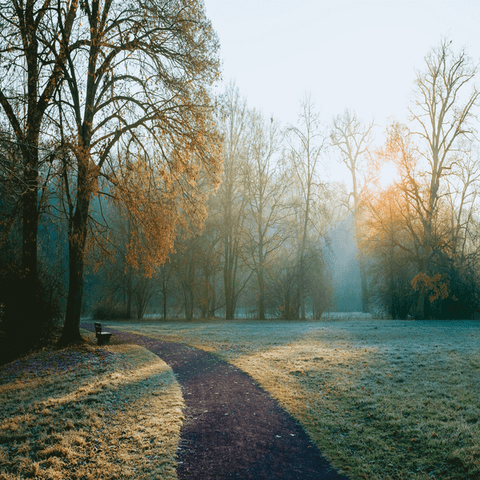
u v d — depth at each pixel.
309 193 37.25
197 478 5.18
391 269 33.22
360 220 35.59
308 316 40.81
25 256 15.88
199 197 17.33
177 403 8.23
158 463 5.59
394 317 33.66
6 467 5.73
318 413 7.61
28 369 12.19
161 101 15.45
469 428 6.26
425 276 30.44
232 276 41.94
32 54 13.48
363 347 14.64
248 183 35.34
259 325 28.39
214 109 15.91
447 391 8.30
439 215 33.09
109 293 37.16
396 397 8.16
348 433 6.66
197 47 15.13
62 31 13.62
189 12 15.16
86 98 15.60
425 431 6.39
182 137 15.59
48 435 6.75
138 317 37.59
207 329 25.02
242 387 9.64
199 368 12.10
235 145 36.25
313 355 13.19
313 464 5.61
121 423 7.18
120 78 15.41
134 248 16.08
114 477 5.26
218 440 6.41
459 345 14.25
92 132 15.56
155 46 14.96
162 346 16.91
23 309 15.15
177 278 36.56
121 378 10.57
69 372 11.62
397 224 32.25
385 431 6.63
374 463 5.61
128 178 15.70
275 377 10.49
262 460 5.71
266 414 7.65
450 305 31.55
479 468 5.11
